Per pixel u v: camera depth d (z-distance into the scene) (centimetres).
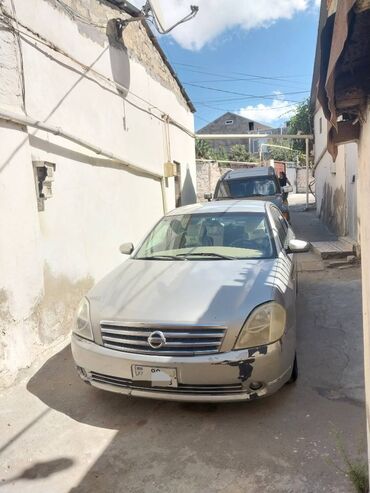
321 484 250
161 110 956
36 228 432
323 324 505
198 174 1769
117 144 695
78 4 572
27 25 444
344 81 152
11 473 275
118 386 324
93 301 358
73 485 262
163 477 265
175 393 310
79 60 569
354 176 842
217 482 258
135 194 776
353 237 867
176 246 452
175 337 308
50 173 457
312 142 1939
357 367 395
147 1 644
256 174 1130
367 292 186
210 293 337
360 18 122
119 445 299
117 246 671
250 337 305
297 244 450
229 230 460
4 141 387
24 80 432
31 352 421
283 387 364
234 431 307
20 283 403
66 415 338
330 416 319
